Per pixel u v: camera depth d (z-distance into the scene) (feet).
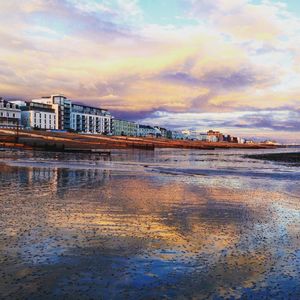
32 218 31.65
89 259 20.92
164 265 20.11
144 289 16.81
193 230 28.40
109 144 400.88
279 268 19.85
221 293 16.48
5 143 276.21
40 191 49.80
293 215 35.09
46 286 16.99
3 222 29.86
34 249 22.62
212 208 38.37
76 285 17.16
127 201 42.06
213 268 19.72
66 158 163.22
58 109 565.12
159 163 141.59
